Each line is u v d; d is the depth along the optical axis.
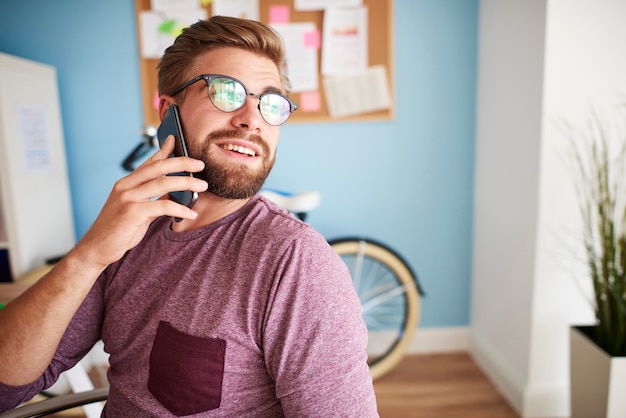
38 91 1.82
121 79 2.03
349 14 2.02
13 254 1.70
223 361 0.66
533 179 1.67
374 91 2.08
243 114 0.72
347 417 0.59
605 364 1.40
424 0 2.04
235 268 0.69
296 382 0.61
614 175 1.62
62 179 1.99
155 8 1.97
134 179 0.65
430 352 2.31
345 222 2.20
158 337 0.71
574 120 1.59
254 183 0.74
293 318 0.63
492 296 2.04
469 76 2.11
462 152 2.17
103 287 0.84
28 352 0.68
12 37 1.97
